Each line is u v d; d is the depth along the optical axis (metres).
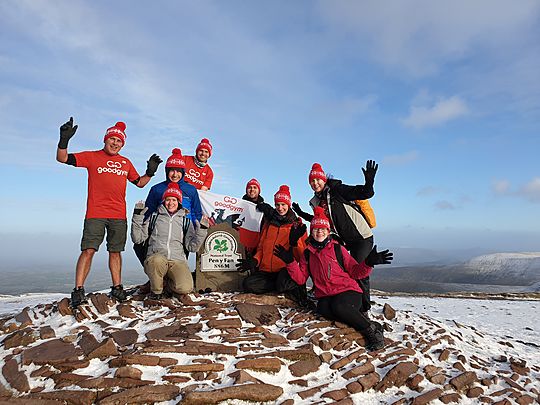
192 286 5.39
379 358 4.23
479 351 5.18
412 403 3.52
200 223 5.47
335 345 4.33
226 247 6.32
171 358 3.61
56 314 4.80
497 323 8.27
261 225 6.36
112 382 3.24
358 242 5.48
